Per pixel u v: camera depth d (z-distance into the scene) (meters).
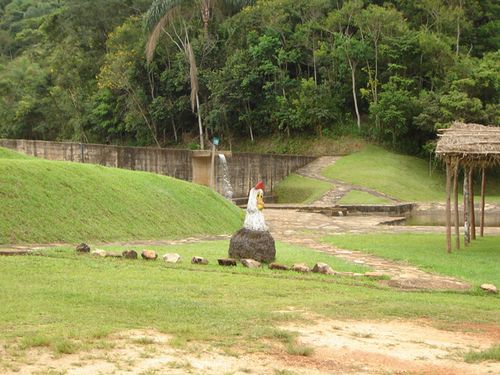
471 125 19.33
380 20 51.84
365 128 54.25
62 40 67.62
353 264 14.18
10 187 15.93
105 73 58.03
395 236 21.86
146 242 16.78
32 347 6.25
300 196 42.62
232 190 40.69
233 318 7.90
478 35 60.22
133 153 35.25
